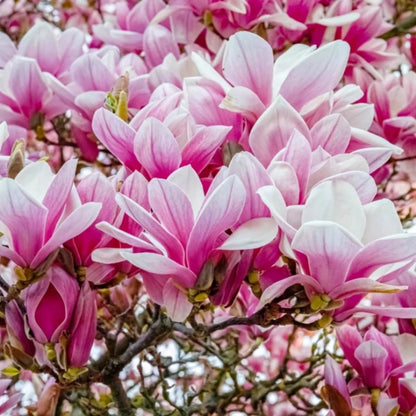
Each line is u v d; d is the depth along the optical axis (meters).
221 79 1.06
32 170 0.98
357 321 1.42
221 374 1.49
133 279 1.32
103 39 1.60
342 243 0.91
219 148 1.04
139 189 0.99
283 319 1.01
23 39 1.36
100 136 1.01
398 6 2.07
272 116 0.99
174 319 0.98
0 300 0.99
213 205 0.92
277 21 1.38
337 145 1.02
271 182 0.95
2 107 1.35
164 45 1.41
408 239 0.90
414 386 1.11
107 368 1.15
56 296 0.98
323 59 1.00
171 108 1.04
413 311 0.98
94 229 0.99
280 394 2.12
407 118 1.35
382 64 1.52
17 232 0.95
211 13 1.38
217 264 0.96
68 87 1.35
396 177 1.89
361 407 1.13
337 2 1.45
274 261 0.99
